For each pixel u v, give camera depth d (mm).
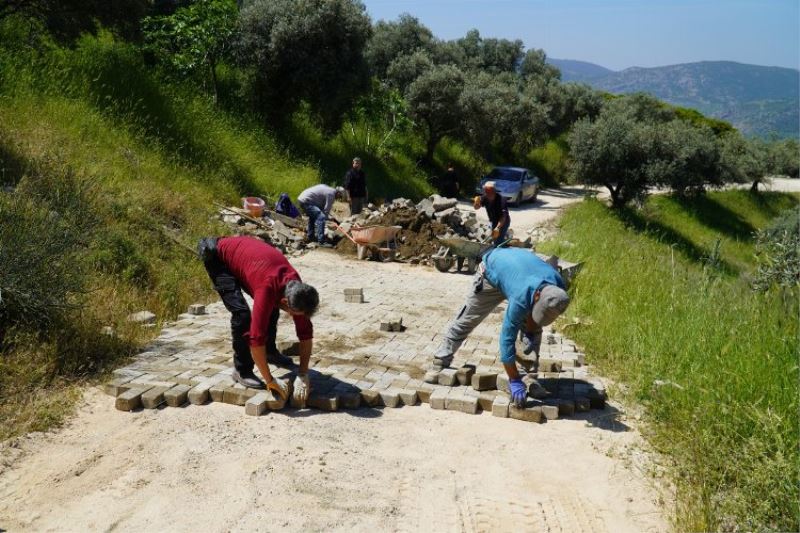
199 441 4715
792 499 3875
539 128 33219
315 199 13773
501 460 4633
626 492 4242
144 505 3914
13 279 5953
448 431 5078
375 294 10109
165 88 17766
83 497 3982
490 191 11648
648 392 5715
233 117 19359
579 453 4766
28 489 4051
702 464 4418
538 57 47531
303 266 12117
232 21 19906
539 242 16156
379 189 22812
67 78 15062
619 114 30906
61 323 6336
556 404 5445
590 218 24578
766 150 49156
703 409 5035
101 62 16469
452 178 25703
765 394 5078
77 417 5051
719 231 33062
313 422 5121
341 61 20766
